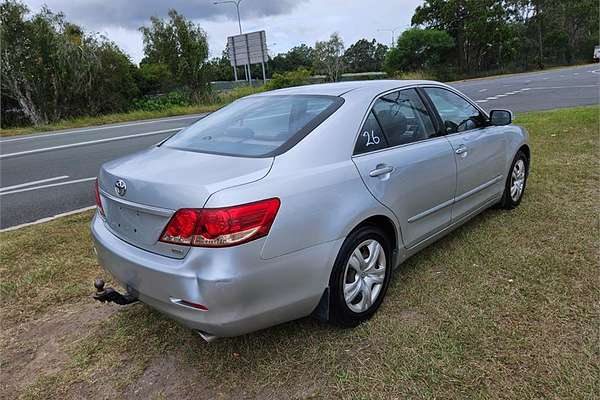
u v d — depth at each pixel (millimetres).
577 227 4203
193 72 27078
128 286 2623
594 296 3090
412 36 49781
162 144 3299
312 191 2516
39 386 2619
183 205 2262
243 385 2516
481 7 50844
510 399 2273
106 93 25547
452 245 3994
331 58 44656
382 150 3037
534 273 3434
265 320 2424
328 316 2695
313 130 2758
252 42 32844
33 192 6891
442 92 3877
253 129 2992
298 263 2451
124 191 2570
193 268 2234
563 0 60156
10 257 4254
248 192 2287
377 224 2992
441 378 2439
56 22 23234
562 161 6453
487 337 2738
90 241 4613
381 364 2582
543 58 59250
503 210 4746
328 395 2400
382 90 3268
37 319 3283
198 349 2832
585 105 13055
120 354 2850
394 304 3156
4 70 21734
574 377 2383
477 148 3934
